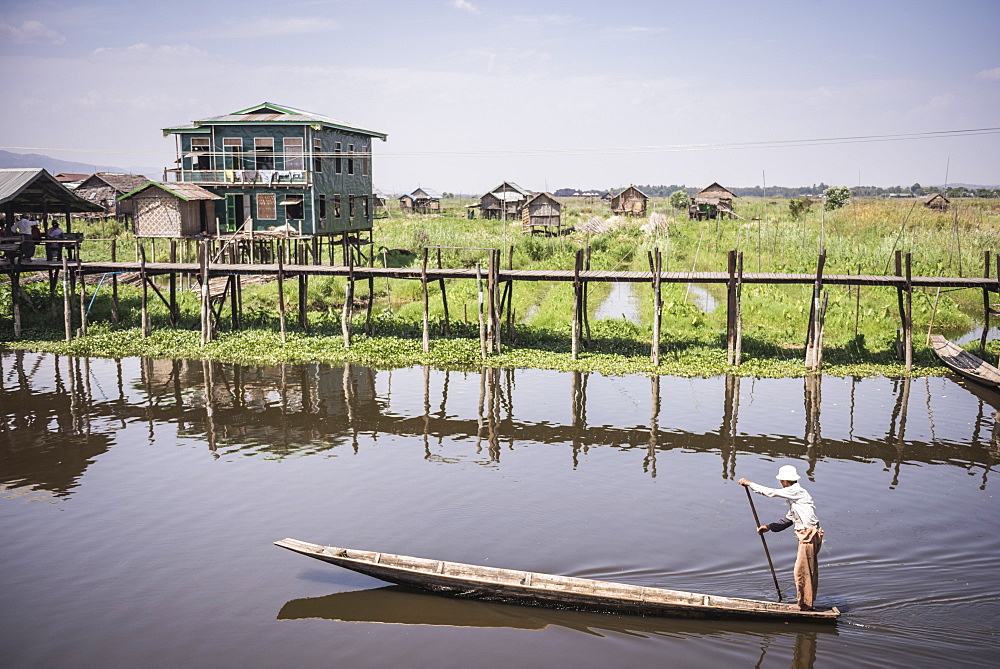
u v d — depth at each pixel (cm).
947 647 1018
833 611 1080
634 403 2311
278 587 1236
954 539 1351
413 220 8438
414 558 1191
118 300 3697
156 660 1037
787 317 3397
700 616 1098
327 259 5288
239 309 3403
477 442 1961
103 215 7012
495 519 1465
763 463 1789
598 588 1121
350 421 2148
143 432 2048
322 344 3033
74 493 1620
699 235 6481
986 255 2762
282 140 4309
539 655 1044
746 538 1367
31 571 1282
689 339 3083
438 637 1094
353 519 1473
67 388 2491
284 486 1655
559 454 1862
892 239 5081
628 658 1030
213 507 1541
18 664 1025
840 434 2006
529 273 2867
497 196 9094
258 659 1039
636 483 1661
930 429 2047
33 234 3256
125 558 1328
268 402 2338
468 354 2880
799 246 5388
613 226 7425
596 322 3288
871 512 1482
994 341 3011
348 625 1126
